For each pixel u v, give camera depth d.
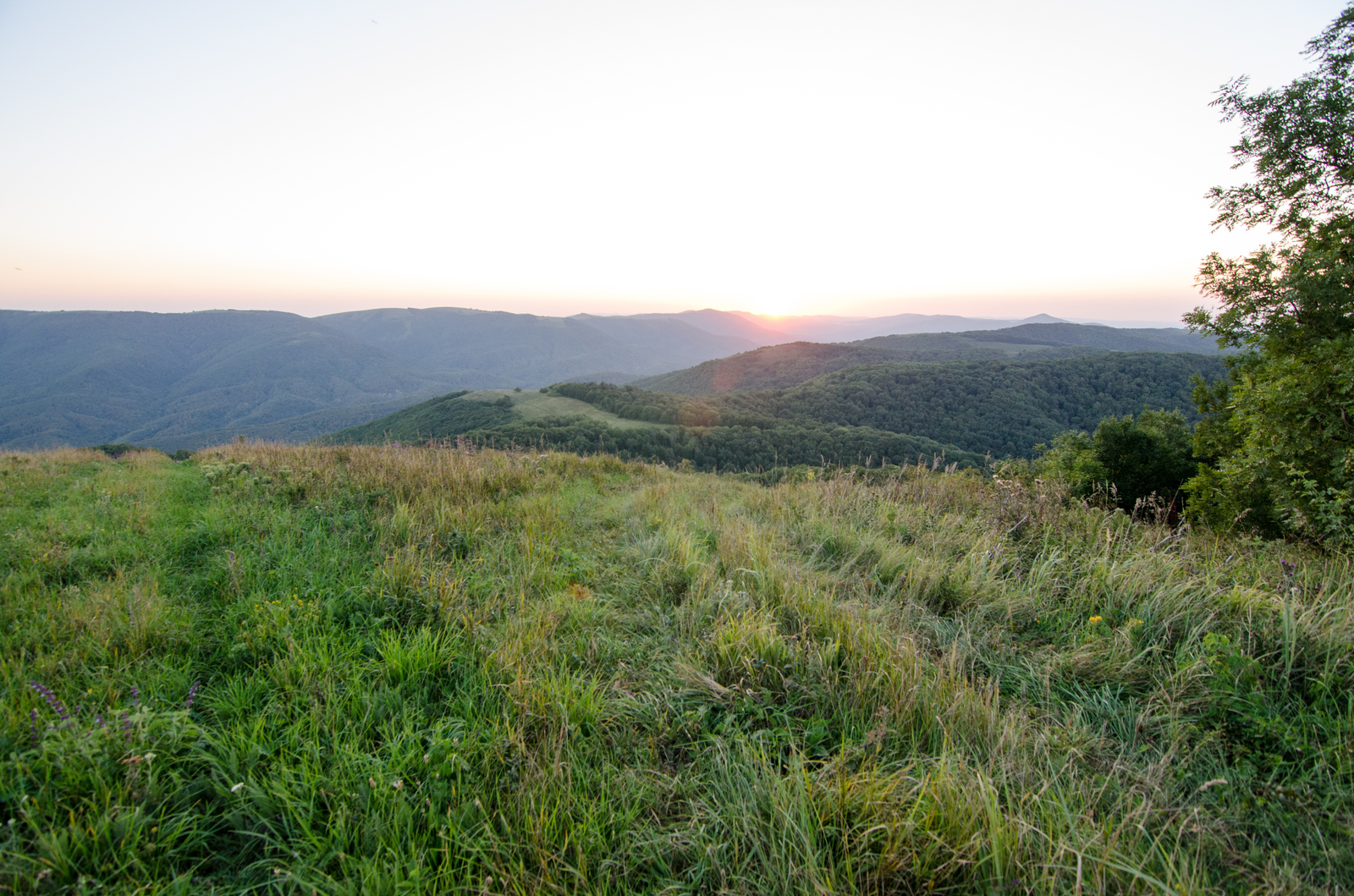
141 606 2.92
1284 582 3.50
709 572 4.07
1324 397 7.80
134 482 6.59
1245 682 2.56
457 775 2.02
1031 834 1.79
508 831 1.82
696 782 2.12
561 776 2.04
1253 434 8.91
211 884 1.73
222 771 2.01
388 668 2.63
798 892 1.70
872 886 1.71
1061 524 5.13
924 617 3.46
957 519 5.43
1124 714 2.55
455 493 6.11
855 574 4.21
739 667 2.76
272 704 2.32
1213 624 3.06
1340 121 10.44
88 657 2.56
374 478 6.41
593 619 3.36
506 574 4.08
